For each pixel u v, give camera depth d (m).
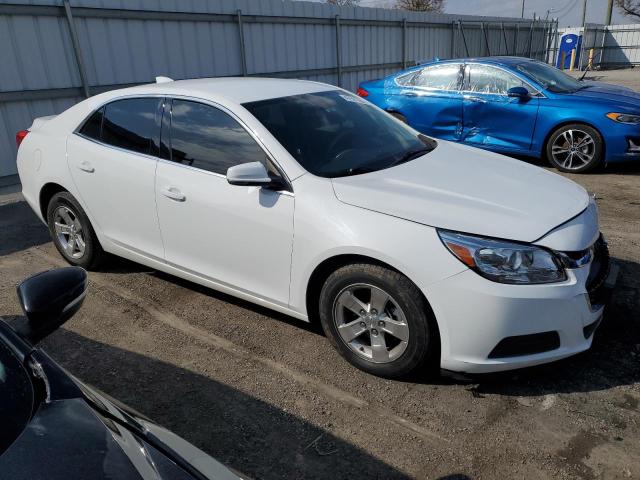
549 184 3.33
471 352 2.70
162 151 3.70
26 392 1.56
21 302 1.76
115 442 1.46
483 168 3.52
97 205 4.14
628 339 3.33
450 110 8.32
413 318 2.78
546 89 7.61
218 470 1.54
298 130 3.41
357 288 2.96
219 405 2.88
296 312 3.24
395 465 2.44
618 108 7.05
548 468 2.38
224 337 3.53
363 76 15.27
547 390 2.90
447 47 19.08
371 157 3.47
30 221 6.16
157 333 3.61
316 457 2.50
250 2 11.40
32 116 8.39
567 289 2.67
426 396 2.88
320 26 13.39
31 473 1.32
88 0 8.70
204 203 3.41
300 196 3.04
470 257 2.62
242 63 11.48
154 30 9.75
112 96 4.09
